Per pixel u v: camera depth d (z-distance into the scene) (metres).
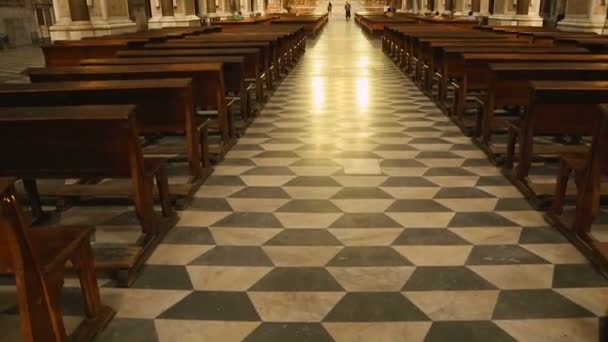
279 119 7.47
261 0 33.25
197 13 19.56
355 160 5.46
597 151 3.22
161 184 3.81
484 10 18.84
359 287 3.02
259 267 3.27
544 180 4.70
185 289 3.03
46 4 23.36
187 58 6.20
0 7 21.11
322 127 6.95
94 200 4.33
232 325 2.68
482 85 6.67
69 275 3.10
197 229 3.83
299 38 15.54
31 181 3.90
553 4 17.48
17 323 2.72
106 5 11.84
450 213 4.07
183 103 4.43
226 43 8.62
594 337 2.55
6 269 2.05
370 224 3.88
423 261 3.32
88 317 2.65
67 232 2.51
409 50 11.40
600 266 3.14
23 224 2.00
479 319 2.71
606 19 10.83
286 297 2.93
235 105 8.19
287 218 4.00
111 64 5.84
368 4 43.56
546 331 2.60
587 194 3.37
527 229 3.77
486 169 5.13
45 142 3.14
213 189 4.65
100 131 3.10
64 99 4.13
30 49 20.83
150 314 2.79
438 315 2.74
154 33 11.93
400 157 5.55
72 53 8.83
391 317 2.73
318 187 4.67
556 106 4.27
